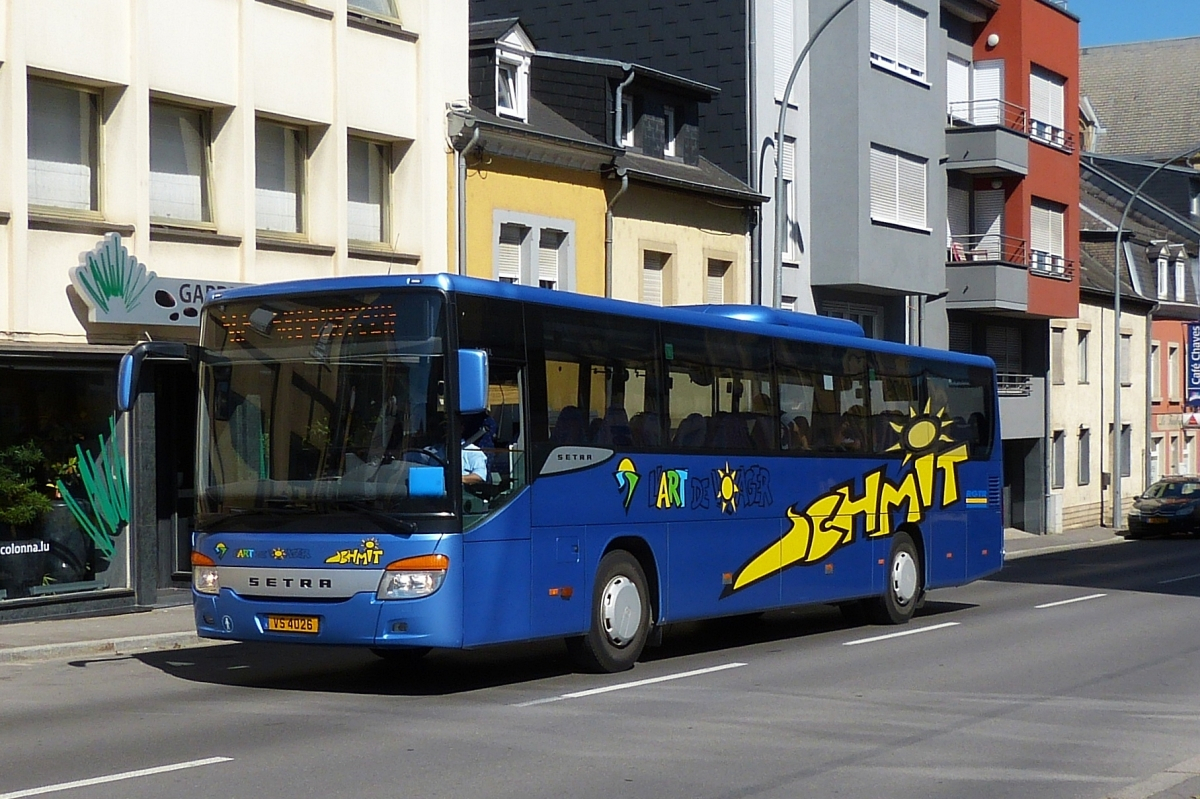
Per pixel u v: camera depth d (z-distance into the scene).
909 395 19.30
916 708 11.91
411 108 24.06
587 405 13.58
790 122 34.38
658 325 14.70
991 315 42.78
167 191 20.34
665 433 14.65
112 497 19.06
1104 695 12.69
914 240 36.94
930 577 19.53
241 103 20.91
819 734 10.69
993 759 9.83
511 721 11.14
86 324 18.66
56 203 18.67
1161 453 57.56
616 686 13.05
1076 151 45.44
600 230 28.14
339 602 11.89
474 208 25.14
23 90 17.84
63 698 12.41
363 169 23.81
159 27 19.67
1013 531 45.31
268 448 12.33
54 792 8.51
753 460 16.00
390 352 12.07
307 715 11.41
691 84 31.14
